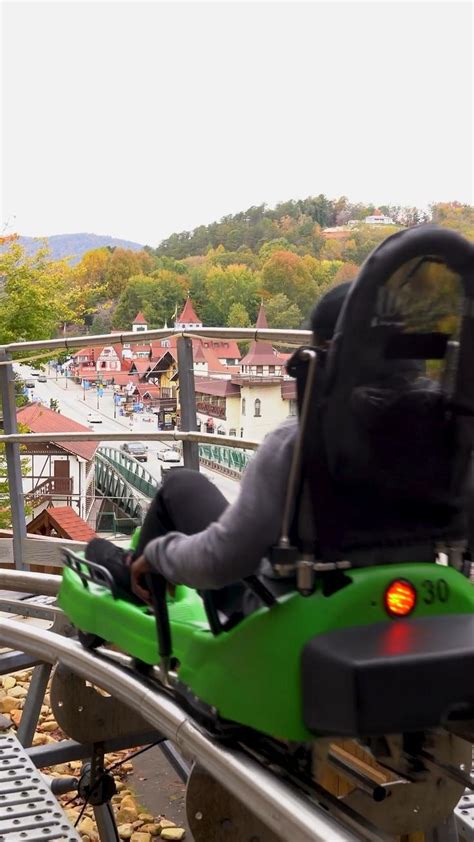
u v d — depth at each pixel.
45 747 4.20
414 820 2.98
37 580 5.23
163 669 3.07
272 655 2.55
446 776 2.77
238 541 2.55
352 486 2.48
